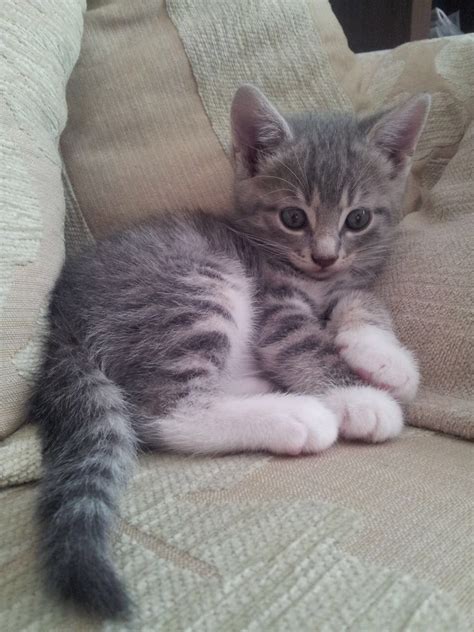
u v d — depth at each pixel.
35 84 0.20
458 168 0.25
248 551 0.12
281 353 0.23
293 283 0.25
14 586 0.12
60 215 0.21
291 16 0.28
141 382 0.20
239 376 0.23
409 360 0.21
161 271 0.23
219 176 0.27
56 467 0.16
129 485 0.16
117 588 0.11
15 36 0.20
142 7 0.27
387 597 0.11
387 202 0.26
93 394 0.19
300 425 0.18
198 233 0.25
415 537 0.13
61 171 0.24
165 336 0.21
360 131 0.26
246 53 0.28
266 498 0.14
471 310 0.20
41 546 0.13
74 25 0.24
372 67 0.30
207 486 0.15
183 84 0.27
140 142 0.27
